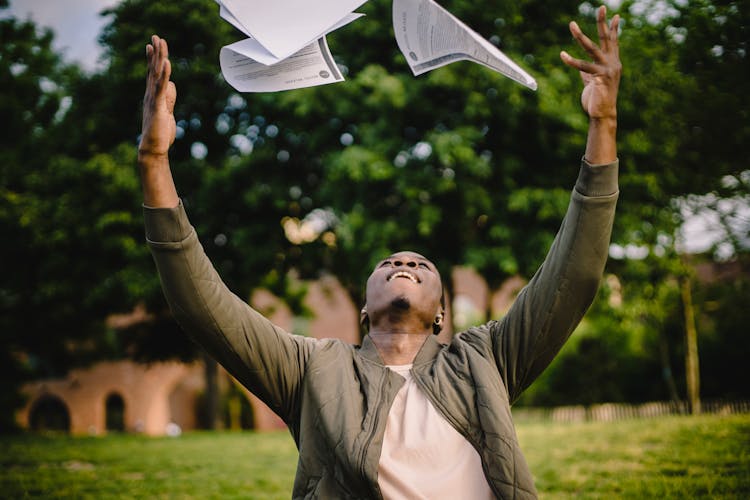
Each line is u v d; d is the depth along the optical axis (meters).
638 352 19.56
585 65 2.39
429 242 14.66
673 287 16.19
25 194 17.19
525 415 18.08
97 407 31.28
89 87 17.39
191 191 16.84
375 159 13.45
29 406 31.72
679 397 18.61
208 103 16.41
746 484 5.34
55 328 20.44
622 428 9.95
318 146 15.11
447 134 13.30
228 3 2.63
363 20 14.06
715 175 6.16
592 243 2.45
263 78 2.69
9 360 21.00
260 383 2.57
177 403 33.91
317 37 2.59
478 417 2.45
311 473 2.44
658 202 12.98
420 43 2.68
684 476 5.92
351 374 2.59
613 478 6.09
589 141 2.44
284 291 22.64
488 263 14.09
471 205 13.87
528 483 2.36
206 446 10.97
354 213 13.82
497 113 13.66
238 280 17.72
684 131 5.96
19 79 16.05
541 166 14.34
